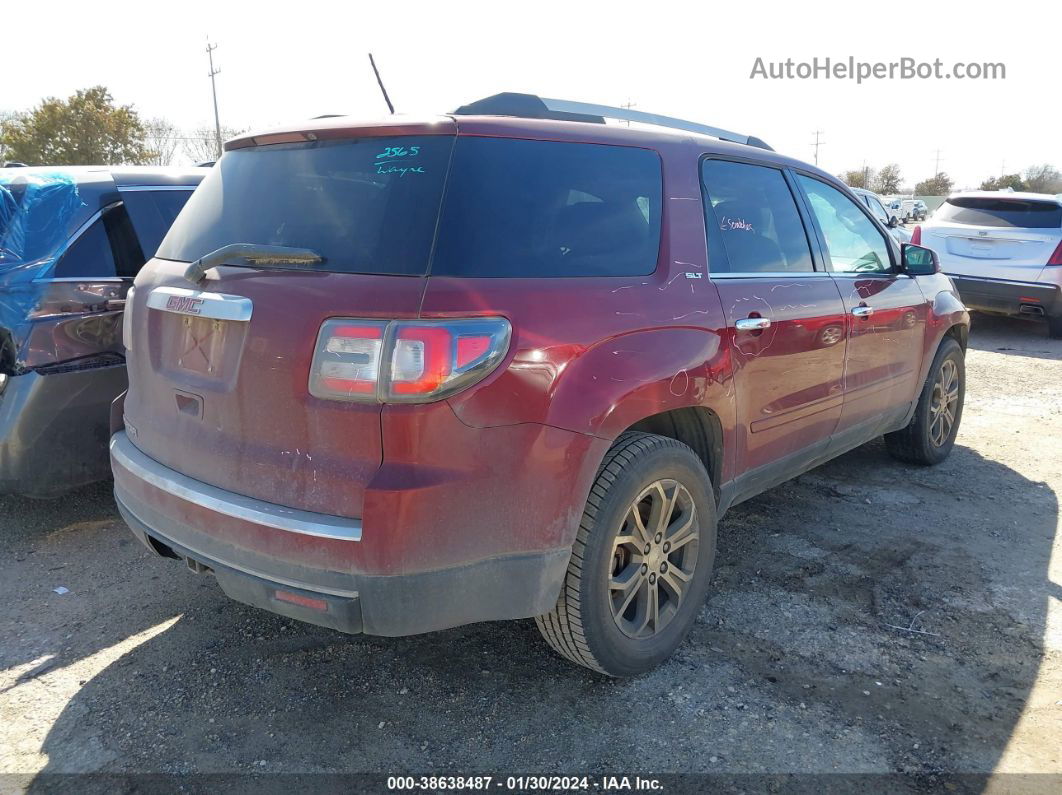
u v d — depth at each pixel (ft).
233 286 7.89
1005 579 11.92
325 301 7.25
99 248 13.29
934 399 16.57
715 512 10.00
